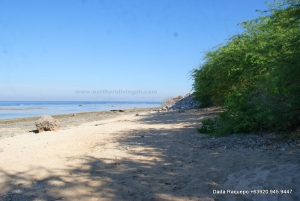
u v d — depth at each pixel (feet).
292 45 20.99
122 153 23.76
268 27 32.14
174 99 144.97
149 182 15.81
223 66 41.39
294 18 22.90
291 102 22.33
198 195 13.56
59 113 134.00
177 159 20.52
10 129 61.72
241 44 37.32
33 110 174.70
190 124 42.55
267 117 24.54
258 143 22.85
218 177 15.84
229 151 21.47
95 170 18.92
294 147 20.39
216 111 63.05
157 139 29.89
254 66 30.35
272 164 16.79
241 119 27.81
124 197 13.84
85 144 29.40
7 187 16.34
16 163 22.29
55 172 18.98
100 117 96.48
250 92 27.96
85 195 14.33
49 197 14.33
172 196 13.64
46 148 28.35
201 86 63.52
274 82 21.25
